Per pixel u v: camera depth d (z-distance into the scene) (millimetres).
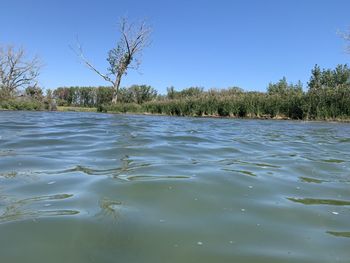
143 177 4199
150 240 2564
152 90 48969
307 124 15797
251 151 6520
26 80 39781
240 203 3439
